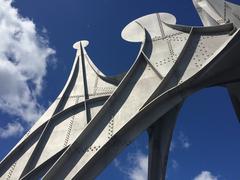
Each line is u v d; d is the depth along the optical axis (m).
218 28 16.30
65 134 16.31
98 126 13.55
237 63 14.98
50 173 12.19
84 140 13.12
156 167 15.89
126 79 15.02
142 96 14.34
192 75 13.94
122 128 12.79
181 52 15.36
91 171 12.28
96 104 17.62
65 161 12.57
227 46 13.87
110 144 12.65
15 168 14.95
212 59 13.98
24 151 15.73
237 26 15.48
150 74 15.31
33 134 16.41
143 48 16.53
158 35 17.48
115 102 14.28
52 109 17.81
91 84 18.98
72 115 17.36
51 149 15.65
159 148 16.33
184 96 13.94
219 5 17.30
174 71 14.72
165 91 14.04
